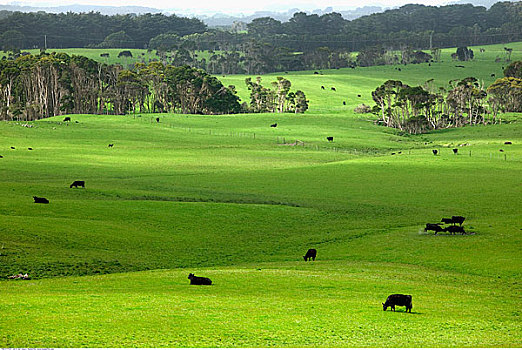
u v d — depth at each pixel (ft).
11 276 123.54
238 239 181.27
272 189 271.49
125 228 181.57
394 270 136.77
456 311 95.25
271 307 92.12
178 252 162.91
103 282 116.67
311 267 140.97
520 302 105.81
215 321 81.82
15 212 186.29
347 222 207.41
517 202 239.50
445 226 191.52
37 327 75.00
